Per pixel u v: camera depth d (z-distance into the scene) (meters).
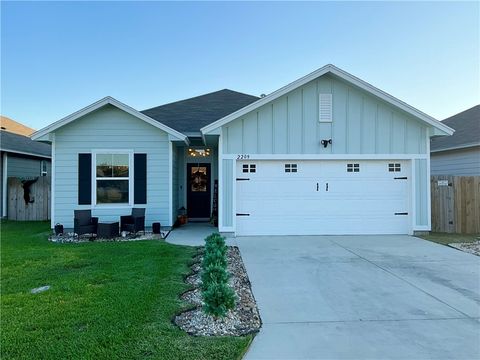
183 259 6.66
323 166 9.69
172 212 10.70
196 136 11.58
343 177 9.71
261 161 9.59
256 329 3.67
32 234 10.20
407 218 9.76
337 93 9.54
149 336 3.35
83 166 10.29
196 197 12.98
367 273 5.83
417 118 9.53
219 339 3.33
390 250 7.64
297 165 9.66
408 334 3.56
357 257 6.98
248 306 4.36
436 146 14.50
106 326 3.57
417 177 9.66
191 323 3.73
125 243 8.47
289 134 9.48
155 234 9.80
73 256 6.94
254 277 5.62
